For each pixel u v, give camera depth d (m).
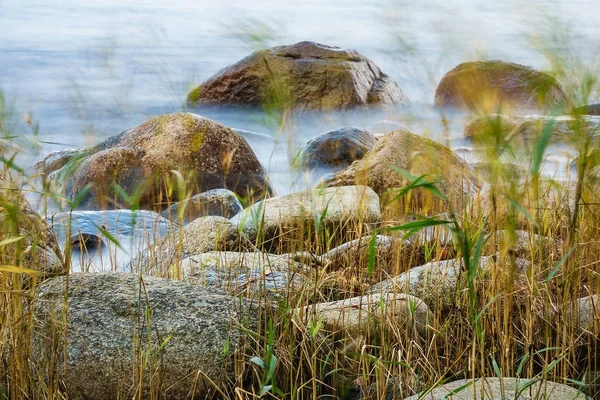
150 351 4.56
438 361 4.84
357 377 5.00
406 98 19.28
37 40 27.92
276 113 5.03
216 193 9.67
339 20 37.84
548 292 4.66
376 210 8.05
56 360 4.53
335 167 12.30
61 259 5.64
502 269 4.60
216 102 18.20
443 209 7.07
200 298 5.07
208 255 6.75
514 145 3.99
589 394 4.66
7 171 4.78
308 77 17.95
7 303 4.42
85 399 4.66
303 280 5.37
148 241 6.69
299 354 4.91
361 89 18.12
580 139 3.77
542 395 4.25
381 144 10.25
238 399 4.54
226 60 25.56
